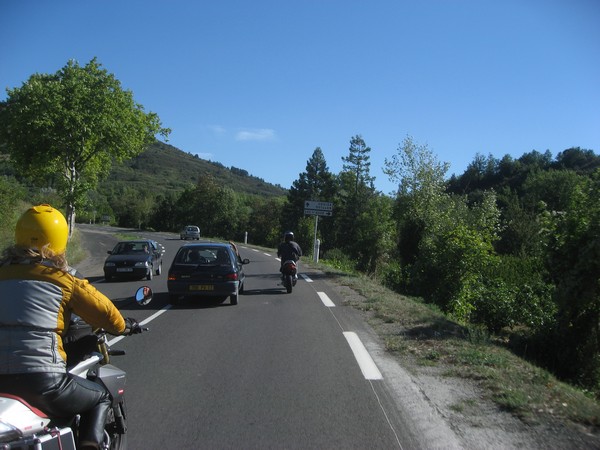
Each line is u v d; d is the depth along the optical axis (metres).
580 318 10.42
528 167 78.81
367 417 4.98
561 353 10.59
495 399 5.43
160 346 8.10
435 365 6.88
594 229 10.16
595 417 4.82
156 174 180.50
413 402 5.40
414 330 9.21
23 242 3.22
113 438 3.70
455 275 17.20
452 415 5.02
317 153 78.31
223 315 11.06
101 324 3.34
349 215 70.06
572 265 10.50
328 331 9.27
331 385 6.02
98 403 3.38
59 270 3.20
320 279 18.66
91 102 27.97
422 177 28.30
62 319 3.14
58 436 2.88
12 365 2.92
